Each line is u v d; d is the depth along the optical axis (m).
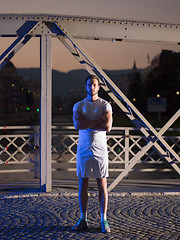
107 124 5.27
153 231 5.34
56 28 7.70
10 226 5.51
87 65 7.79
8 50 7.57
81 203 5.40
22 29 7.59
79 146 5.39
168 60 75.00
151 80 77.50
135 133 27.17
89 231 5.31
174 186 8.81
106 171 5.37
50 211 6.41
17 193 7.68
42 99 7.78
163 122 61.22
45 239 4.94
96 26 7.72
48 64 7.77
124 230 5.38
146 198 7.58
